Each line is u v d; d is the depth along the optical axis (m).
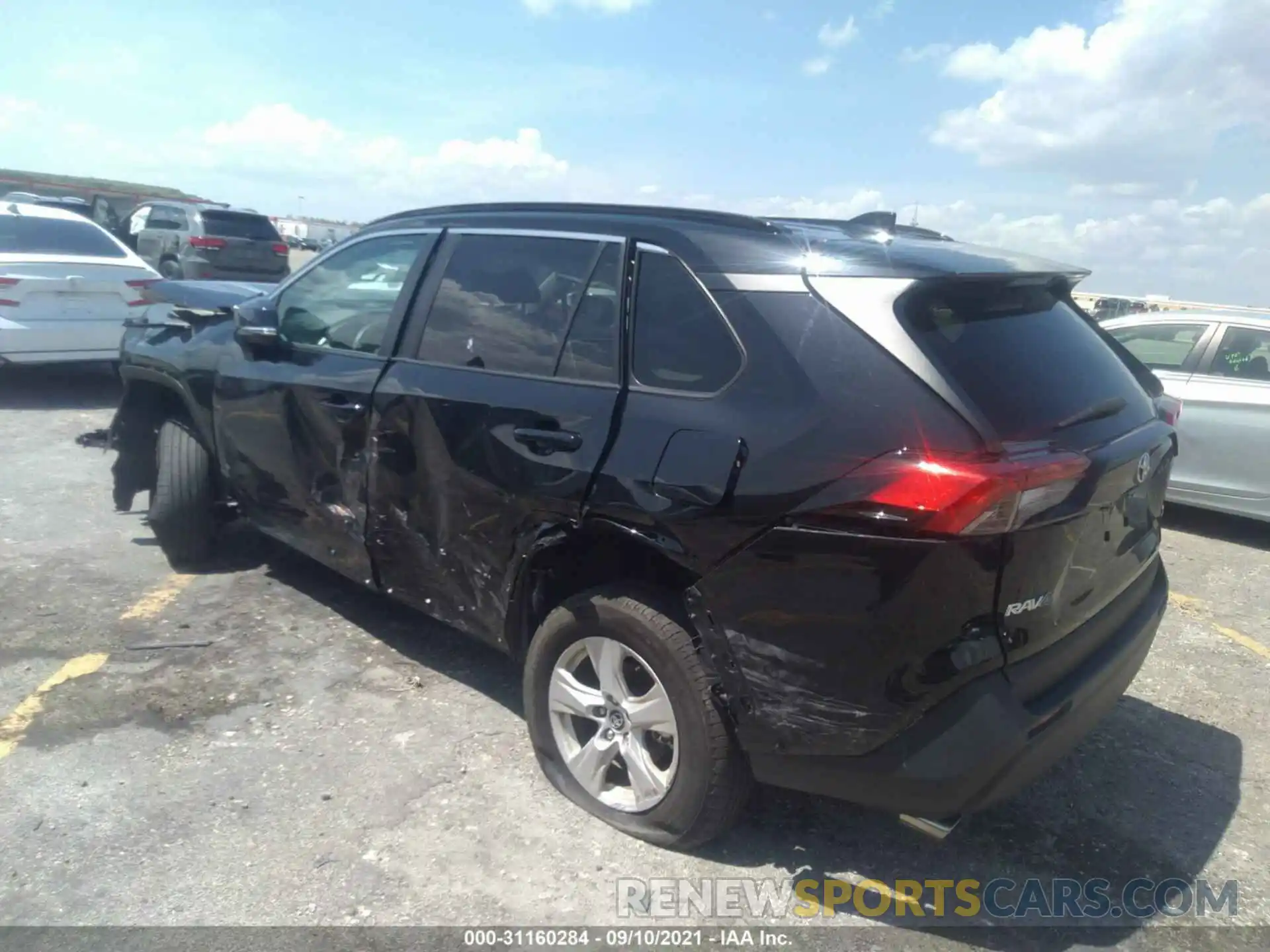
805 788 2.76
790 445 2.60
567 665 3.22
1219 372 6.97
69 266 8.61
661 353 2.99
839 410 2.57
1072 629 2.85
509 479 3.24
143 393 5.36
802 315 2.73
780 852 3.12
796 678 2.64
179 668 4.05
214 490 4.96
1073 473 2.54
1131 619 3.23
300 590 4.92
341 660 4.20
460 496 3.45
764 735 2.73
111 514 5.95
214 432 4.72
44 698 3.75
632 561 3.05
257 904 2.76
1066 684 2.77
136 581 4.92
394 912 2.76
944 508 2.36
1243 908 2.98
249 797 3.23
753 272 2.87
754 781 2.94
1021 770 2.57
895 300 2.64
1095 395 2.95
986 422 2.48
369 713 3.80
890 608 2.46
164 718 3.67
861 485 2.46
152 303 5.46
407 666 4.18
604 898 2.87
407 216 4.12
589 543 3.11
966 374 2.59
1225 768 3.79
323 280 4.34
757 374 2.75
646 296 3.09
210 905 2.74
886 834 3.25
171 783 3.28
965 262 2.88
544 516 3.14
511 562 3.30
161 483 4.88
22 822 3.04
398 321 3.85
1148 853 3.24
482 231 3.71
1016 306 3.04
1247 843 3.32
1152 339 7.43
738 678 2.74
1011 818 3.39
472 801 3.27
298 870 2.90
